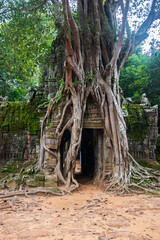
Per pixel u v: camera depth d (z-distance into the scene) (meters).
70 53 10.27
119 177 10.13
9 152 13.45
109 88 11.34
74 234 4.51
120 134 10.85
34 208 6.88
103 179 10.70
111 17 12.62
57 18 10.07
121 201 7.87
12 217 5.83
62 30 10.04
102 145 11.85
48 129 11.09
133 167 11.16
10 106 14.52
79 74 10.84
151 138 13.52
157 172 11.55
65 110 11.17
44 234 4.50
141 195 9.01
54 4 10.55
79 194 9.35
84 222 5.35
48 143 10.92
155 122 13.77
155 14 11.77
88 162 15.62
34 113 14.08
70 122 10.95
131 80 21.53
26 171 11.12
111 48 12.25
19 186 10.08
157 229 4.84
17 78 18.67
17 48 12.65
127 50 12.48
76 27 10.14
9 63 13.73
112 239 4.20
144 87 17.83
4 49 12.00
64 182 10.34
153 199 8.16
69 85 11.07
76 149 10.64
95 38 11.61
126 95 22.25
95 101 11.62
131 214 6.11
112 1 13.27
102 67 12.01
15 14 9.99
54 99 11.51
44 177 10.30
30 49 12.74
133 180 10.32
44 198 8.49
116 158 10.58
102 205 7.29
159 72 16.59
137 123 13.84
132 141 13.50
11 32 11.21
